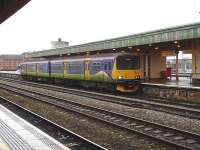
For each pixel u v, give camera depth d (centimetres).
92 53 4169
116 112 1784
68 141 1137
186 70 6694
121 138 1180
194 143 1064
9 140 964
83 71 3275
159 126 1297
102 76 2930
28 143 930
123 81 2714
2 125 1186
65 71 3700
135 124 1415
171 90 2308
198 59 2755
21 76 5484
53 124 1373
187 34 2391
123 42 3122
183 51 3619
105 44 3425
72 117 1648
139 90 2775
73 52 4156
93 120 1539
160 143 1075
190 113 1669
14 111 1922
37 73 4603
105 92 2977
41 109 1983
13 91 3108
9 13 771
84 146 1062
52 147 892
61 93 2933
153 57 3497
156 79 3403
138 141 1126
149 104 2022
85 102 2269
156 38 2694
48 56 5275
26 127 1152
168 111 1745
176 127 1358
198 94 2062
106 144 1105
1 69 10712
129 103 2108
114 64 2742
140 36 2875
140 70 2811
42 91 3198
